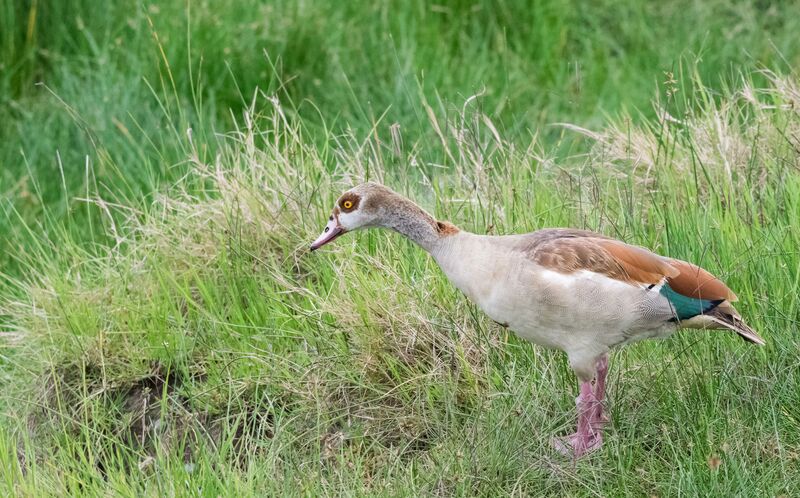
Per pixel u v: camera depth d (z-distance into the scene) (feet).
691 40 53.26
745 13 55.31
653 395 30.73
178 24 51.39
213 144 46.88
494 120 48.91
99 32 53.26
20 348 37.86
